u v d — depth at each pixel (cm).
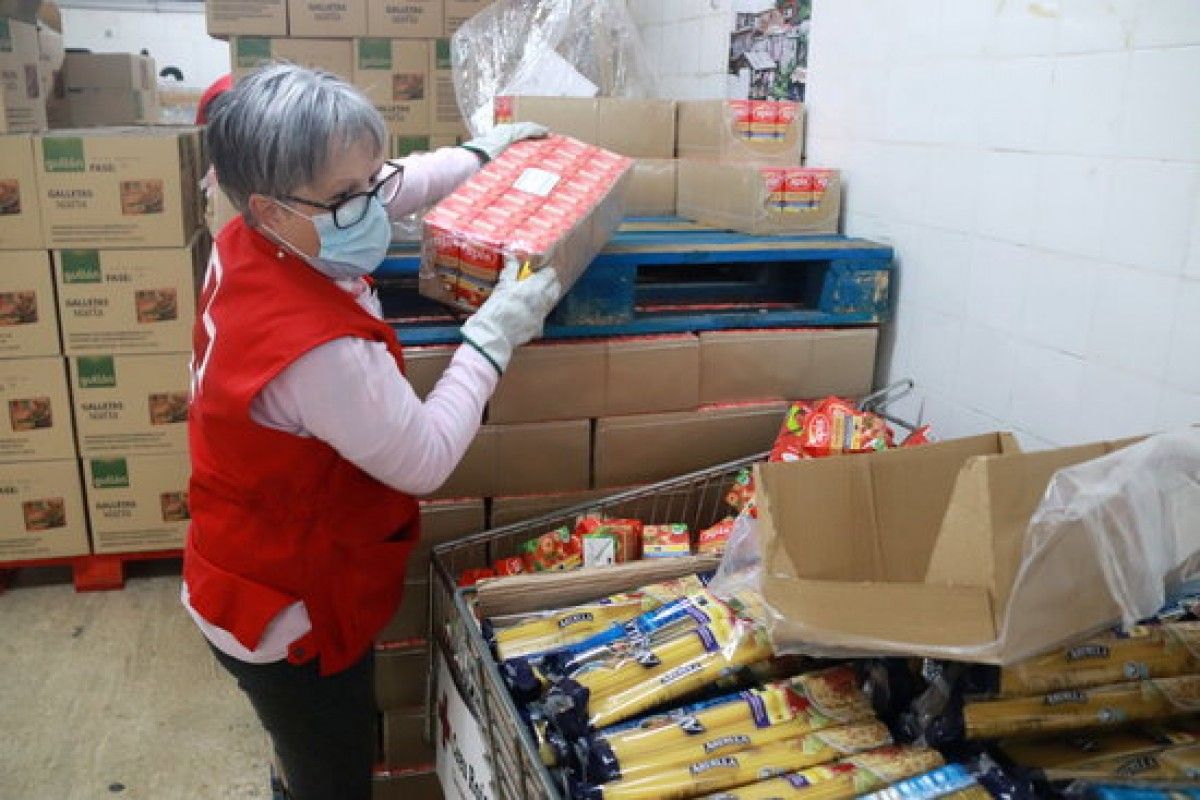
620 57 264
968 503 103
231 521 137
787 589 104
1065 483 102
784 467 107
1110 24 145
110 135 283
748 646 129
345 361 124
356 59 354
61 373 291
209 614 140
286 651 141
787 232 208
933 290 188
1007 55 165
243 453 129
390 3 350
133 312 289
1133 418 145
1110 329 148
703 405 192
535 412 181
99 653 276
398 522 149
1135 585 106
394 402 129
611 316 183
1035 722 111
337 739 154
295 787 160
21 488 298
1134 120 142
